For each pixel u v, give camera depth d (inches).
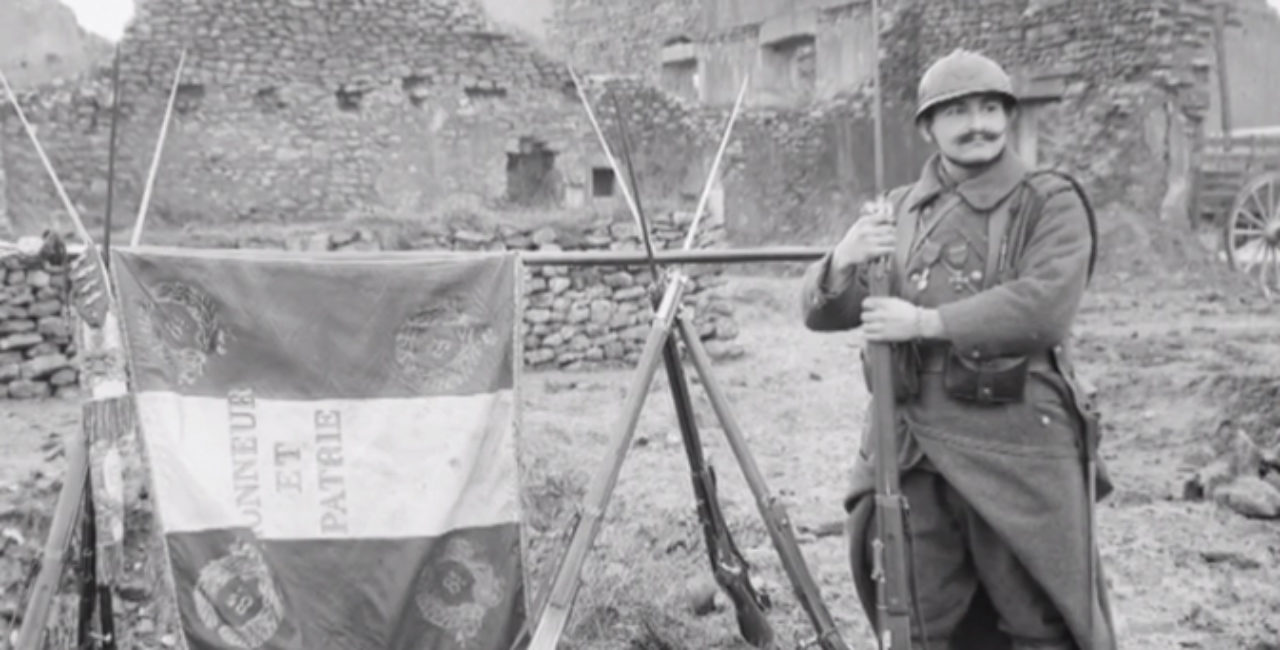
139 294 113.7
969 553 113.0
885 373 106.4
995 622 118.4
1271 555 185.6
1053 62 721.0
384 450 118.4
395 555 117.3
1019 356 106.2
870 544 114.9
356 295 118.7
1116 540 193.8
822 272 114.6
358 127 650.8
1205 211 679.7
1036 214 106.9
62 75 684.1
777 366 404.5
